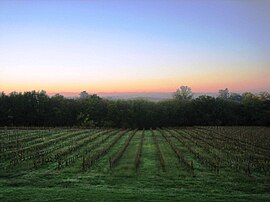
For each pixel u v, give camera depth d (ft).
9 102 362.94
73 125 368.89
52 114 371.97
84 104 383.45
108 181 95.25
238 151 165.68
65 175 102.83
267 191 86.74
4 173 104.12
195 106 396.37
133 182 94.58
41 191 75.20
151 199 68.13
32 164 121.49
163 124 387.55
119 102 402.72
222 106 398.42
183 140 211.41
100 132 263.29
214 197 73.31
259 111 393.50
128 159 138.31
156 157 143.23
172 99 447.42
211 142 200.54
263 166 122.62
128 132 286.46
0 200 66.13
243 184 94.07
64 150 159.74
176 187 89.81
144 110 388.37
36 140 199.21
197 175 106.11
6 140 195.52
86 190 79.10
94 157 134.10
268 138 225.76
